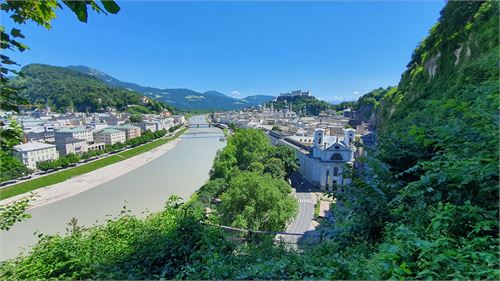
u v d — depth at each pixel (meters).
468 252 3.26
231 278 5.30
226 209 26.03
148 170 72.88
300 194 46.59
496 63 6.53
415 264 3.29
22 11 3.11
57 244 8.52
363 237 5.50
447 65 31.84
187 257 7.45
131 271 7.01
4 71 3.47
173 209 11.35
